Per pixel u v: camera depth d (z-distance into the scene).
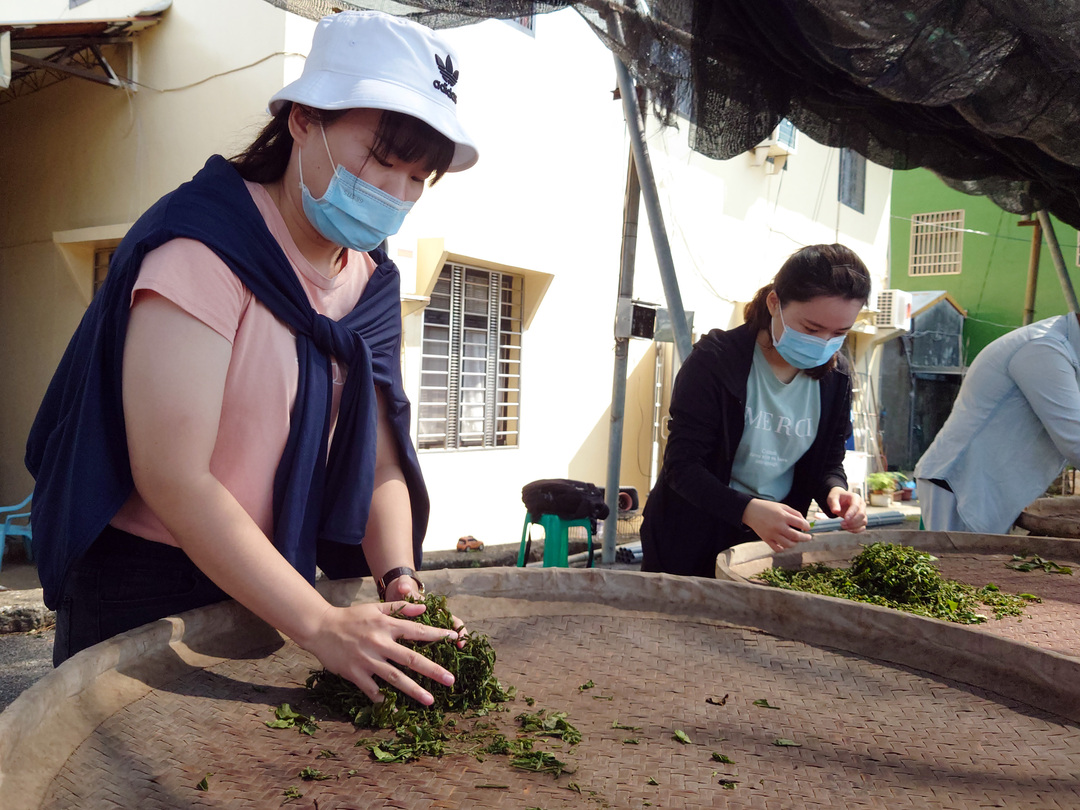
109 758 1.00
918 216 20.33
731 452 2.62
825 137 3.58
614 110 9.06
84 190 7.50
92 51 6.87
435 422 7.50
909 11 2.37
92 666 1.12
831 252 2.38
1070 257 18.67
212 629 1.36
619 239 9.33
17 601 5.22
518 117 7.85
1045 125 3.06
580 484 5.84
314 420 1.44
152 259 1.25
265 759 1.06
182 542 1.23
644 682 1.40
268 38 6.00
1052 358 3.48
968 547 2.85
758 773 1.08
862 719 1.28
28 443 1.48
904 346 17.84
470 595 1.70
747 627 1.69
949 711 1.32
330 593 1.54
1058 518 3.61
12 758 0.89
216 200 1.35
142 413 1.20
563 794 1.00
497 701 1.30
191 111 6.56
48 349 7.90
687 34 2.79
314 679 1.30
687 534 2.71
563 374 8.73
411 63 1.32
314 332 1.45
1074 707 1.30
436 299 7.41
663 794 1.01
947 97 2.81
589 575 1.77
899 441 17.84
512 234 7.84
